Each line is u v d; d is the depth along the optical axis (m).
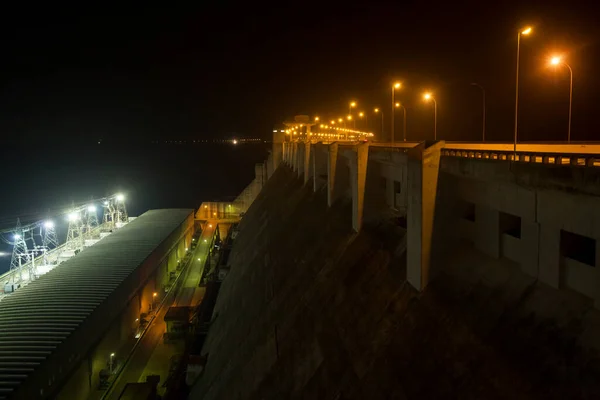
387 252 25.41
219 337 41.00
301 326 27.55
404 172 27.14
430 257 19.72
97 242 57.50
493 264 17.36
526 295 15.04
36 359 27.42
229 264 65.94
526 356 13.52
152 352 41.69
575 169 12.66
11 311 34.25
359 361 20.16
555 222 13.85
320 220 40.78
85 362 33.06
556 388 12.05
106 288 39.16
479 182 18.16
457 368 15.35
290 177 72.38
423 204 19.45
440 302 18.41
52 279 41.59
